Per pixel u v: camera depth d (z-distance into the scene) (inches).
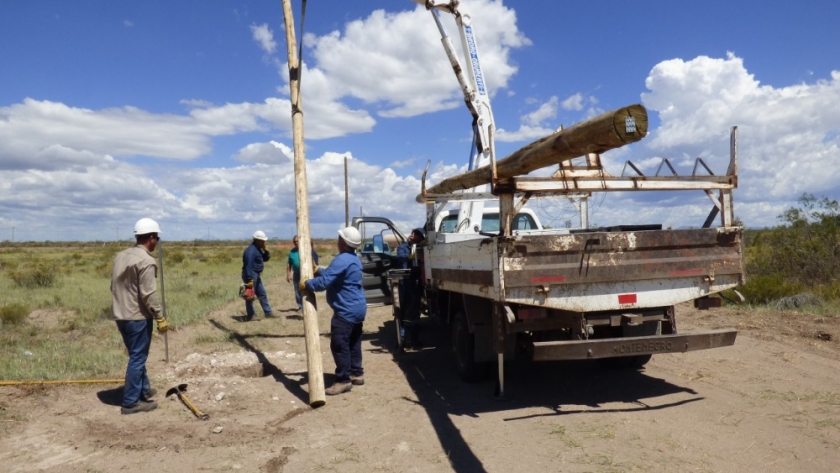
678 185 218.1
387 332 424.8
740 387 237.9
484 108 427.5
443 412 223.9
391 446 188.2
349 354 258.2
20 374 273.0
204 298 598.9
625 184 211.8
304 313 244.5
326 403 240.1
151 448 187.8
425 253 326.6
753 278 503.8
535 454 175.8
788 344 311.3
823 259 560.1
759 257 640.4
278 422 215.9
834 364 267.6
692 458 167.9
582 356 203.5
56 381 259.1
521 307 212.2
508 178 205.5
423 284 343.3
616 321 215.9
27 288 727.7
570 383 260.8
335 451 184.9
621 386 251.0
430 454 179.9
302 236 250.5
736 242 229.3
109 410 226.8
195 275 960.9
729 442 179.3
